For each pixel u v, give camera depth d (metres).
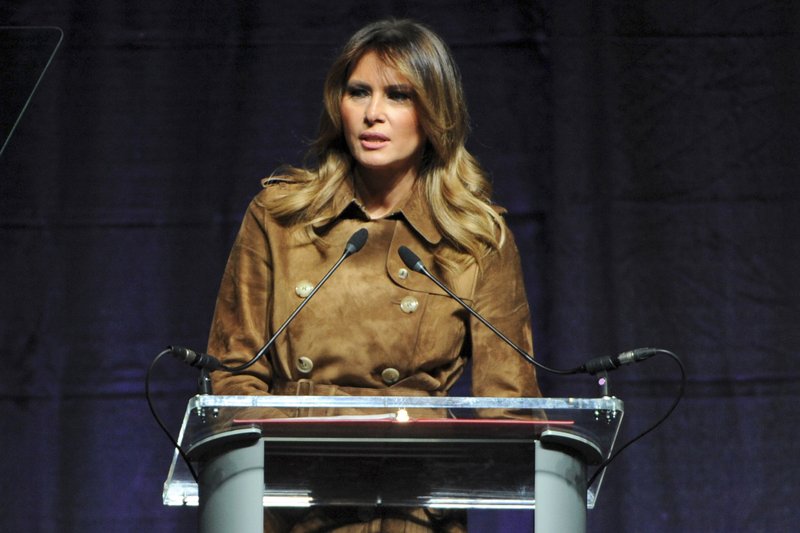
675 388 17.89
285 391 11.79
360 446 10.04
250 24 18.42
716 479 17.77
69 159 18.19
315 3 18.44
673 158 18.19
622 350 17.88
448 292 11.34
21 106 12.33
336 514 11.15
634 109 18.23
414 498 10.95
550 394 17.78
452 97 12.41
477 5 18.39
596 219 18.06
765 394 17.88
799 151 18.17
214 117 18.31
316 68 18.41
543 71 18.28
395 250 12.12
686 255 18.06
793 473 17.77
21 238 18.08
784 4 18.34
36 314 17.98
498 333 11.08
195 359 10.22
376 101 12.20
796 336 17.94
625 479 17.75
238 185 18.23
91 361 17.94
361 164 12.42
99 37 18.31
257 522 9.70
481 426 9.71
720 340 17.95
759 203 18.12
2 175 18.12
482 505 10.98
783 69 18.27
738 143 18.19
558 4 18.30
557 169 18.09
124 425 17.86
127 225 18.17
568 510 9.82
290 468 10.38
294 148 18.27
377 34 12.34
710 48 18.30
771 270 18.05
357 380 11.76
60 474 17.73
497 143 18.22
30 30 12.43
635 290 18.02
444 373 12.04
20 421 17.80
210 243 18.16
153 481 17.81
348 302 11.88
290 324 11.85
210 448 9.84
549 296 17.97
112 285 18.08
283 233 12.24
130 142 18.25
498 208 12.62
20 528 17.61
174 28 18.39
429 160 12.58
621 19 18.31
